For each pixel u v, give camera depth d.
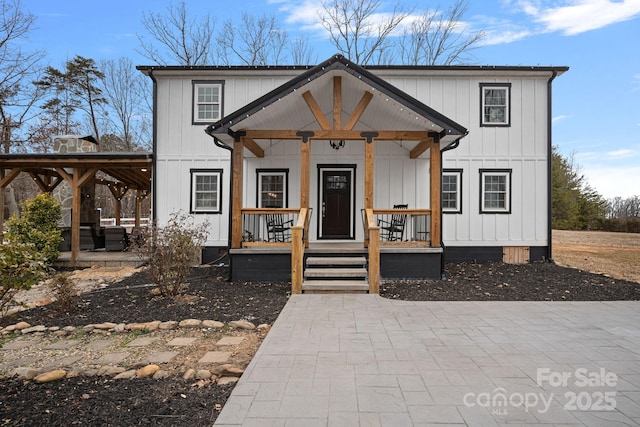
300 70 11.14
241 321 5.21
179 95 11.38
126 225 22.81
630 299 6.64
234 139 8.20
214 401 3.12
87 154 10.77
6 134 23.58
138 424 2.78
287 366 3.67
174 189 11.31
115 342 4.62
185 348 4.38
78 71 28.86
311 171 10.96
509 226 11.41
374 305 6.07
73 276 9.44
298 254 6.97
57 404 3.09
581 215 29.02
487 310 5.77
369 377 3.42
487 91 11.53
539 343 4.32
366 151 8.09
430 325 5.01
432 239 8.27
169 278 6.79
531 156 11.45
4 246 3.58
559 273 9.27
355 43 23.44
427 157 10.94
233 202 8.27
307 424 2.64
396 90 7.61
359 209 10.88
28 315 5.78
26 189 27.03
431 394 3.09
